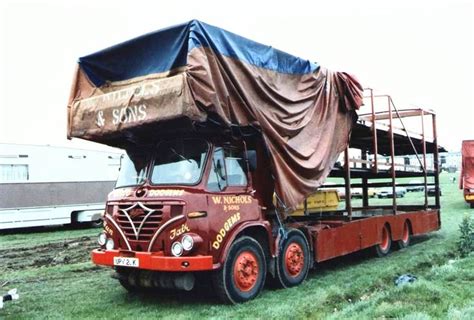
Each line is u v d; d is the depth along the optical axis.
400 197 30.23
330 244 9.20
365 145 13.40
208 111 6.55
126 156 7.85
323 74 9.27
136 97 6.88
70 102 7.96
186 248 6.46
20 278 9.69
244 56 7.36
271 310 6.55
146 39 7.12
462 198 28.95
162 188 6.93
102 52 7.64
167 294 7.88
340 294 7.48
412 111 13.75
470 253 10.49
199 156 7.05
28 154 19.12
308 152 8.51
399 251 12.02
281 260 7.93
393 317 5.62
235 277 6.98
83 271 10.37
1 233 19.30
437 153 14.85
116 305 7.27
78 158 20.61
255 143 7.82
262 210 7.77
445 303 6.10
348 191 10.25
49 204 19.56
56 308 7.19
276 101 7.85
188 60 6.43
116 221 7.10
